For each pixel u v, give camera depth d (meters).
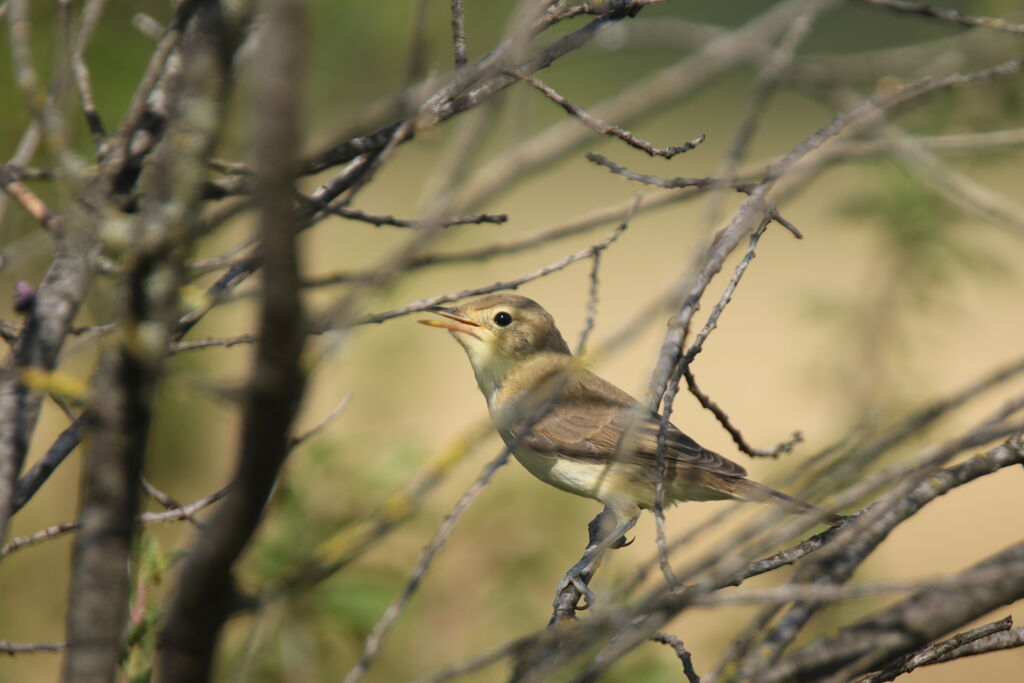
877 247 14.44
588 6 6.17
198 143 3.71
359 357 11.59
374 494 9.16
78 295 5.89
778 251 38.12
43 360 5.67
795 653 4.78
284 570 7.98
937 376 14.34
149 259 3.64
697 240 5.07
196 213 3.95
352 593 8.95
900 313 14.33
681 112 45.34
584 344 6.89
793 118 44.75
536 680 4.14
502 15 11.69
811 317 14.61
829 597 4.05
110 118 10.12
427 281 12.91
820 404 14.43
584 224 5.64
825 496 4.41
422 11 5.51
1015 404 4.44
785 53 6.08
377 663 9.16
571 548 10.55
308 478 8.87
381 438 10.19
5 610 10.45
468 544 10.26
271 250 2.99
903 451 7.50
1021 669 16.81
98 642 3.73
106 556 3.74
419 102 4.73
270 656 8.34
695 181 6.51
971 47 8.60
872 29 31.55
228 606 3.37
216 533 3.22
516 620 9.82
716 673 4.75
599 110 5.73
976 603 4.88
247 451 3.14
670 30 5.96
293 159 2.98
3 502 5.25
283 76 2.95
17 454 5.41
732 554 4.29
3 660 10.03
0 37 9.84
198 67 3.70
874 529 5.42
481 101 5.94
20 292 5.91
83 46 6.48
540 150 4.44
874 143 6.54
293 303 3.02
